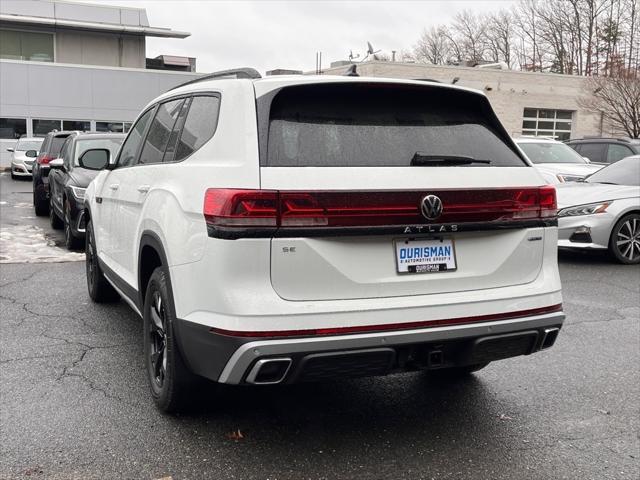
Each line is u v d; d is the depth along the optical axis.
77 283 7.32
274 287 2.98
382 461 3.30
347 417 3.84
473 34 73.69
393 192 3.09
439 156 3.24
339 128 3.22
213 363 3.07
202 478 3.10
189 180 3.36
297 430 3.64
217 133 3.31
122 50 38.12
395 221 3.11
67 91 32.75
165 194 3.60
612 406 4.07
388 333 3.09
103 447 3.39
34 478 3.06
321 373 3.03
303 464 3.26
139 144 4.78
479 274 3.36
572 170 12.66
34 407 3.87
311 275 3.01
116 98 33.59
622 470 3.26
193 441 3.48
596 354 5.08
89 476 3.10
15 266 8.30
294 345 2.93
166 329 3.56
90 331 5.43
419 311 3.16
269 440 3.51
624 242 8.96
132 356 4.81
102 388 4.19
